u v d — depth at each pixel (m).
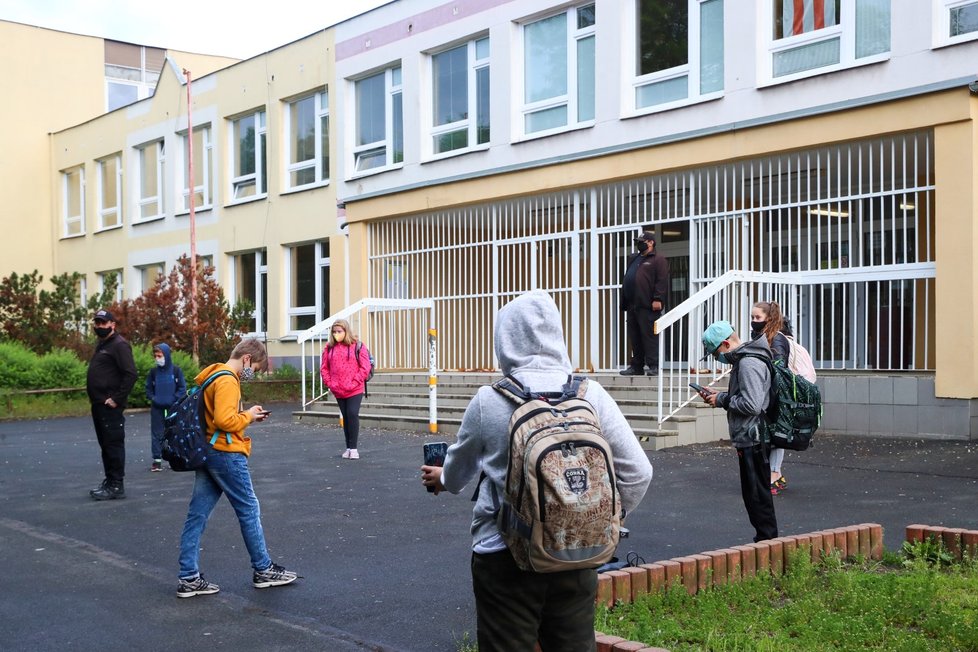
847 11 12.60
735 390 6.15
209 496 6.16
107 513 8.88
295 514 8.58
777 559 5.85
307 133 23.12
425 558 6.86
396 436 14.02
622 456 3.20
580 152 15.36
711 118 14.01
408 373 17.23
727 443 11.83
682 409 11.96
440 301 17.94
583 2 15.91
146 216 29.02
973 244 11.14
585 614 3.24
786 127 12.84
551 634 3.25
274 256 23.75
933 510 7.74
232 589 6.18
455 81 18.53
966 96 11.18
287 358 23.47
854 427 12.07
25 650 5.08
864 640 4.66
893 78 12.07
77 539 7.81
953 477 9.09
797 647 4.57
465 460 3.32
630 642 4.36
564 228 17.73
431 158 18.66
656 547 6.82
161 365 11.52
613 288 14.92
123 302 21.70
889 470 9.59
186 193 27.22
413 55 19.08
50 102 32.97
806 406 6.09
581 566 2.99
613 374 13.66
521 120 16.97
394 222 19.11
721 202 15.73
